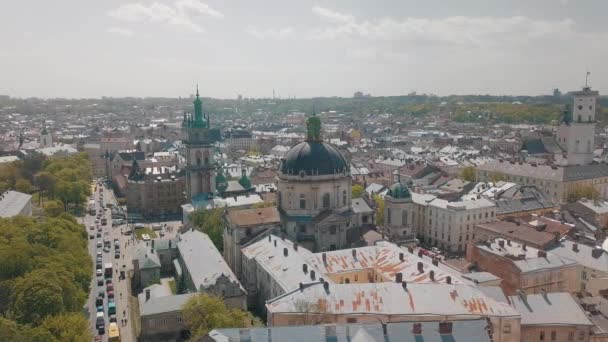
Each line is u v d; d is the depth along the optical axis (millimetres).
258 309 176625
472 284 139250
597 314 136250
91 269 187625
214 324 132875
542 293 136750
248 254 189875
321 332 96562
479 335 97625
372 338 95938
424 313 121375
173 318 152875
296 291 130750
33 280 138000
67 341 127812
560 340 126938
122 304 180000
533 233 198375
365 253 173625
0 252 155375
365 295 127312
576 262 168000
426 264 155250
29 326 126312
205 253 192375
